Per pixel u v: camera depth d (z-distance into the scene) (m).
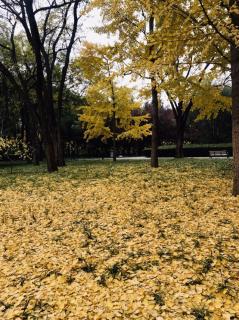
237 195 9.41
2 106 33.78
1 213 9.31
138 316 3.95
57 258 5.84
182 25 8.54
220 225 6.99
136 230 7.03
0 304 4.49
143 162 23.59
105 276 5.02
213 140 49.66
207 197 9.52
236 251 5.57
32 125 28.14
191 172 14.66
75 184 13.23
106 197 10.31
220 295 4.28
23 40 29.42
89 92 25.19
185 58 9.63
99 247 6.22
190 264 5.17
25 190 12.73
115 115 26.50
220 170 14.93
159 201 9.39
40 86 17.80
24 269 5.48
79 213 8.72
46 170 19.97
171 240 6.28
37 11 16.80
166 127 50.28
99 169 18.55
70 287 4.77
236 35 7.25
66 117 45.25
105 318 3.96
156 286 4.59
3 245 6.71
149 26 12.94
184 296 4.27
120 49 11.03
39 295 4.58
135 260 5.50
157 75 8.87
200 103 13.77
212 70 11.03
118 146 50.22
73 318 4.01
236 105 9.26
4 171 21.64
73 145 50.72
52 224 7.93
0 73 28.94
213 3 7.31
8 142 20.52
